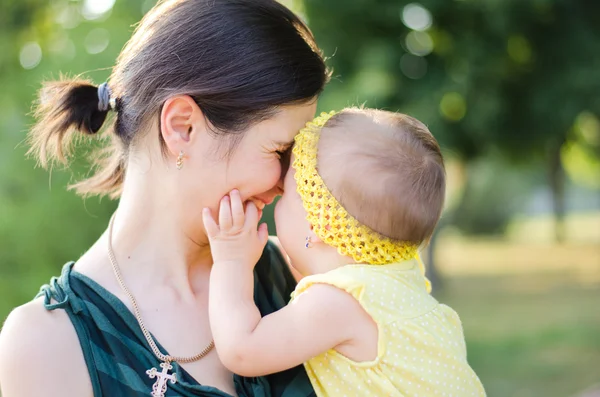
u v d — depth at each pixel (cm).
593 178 3195
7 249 490
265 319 177
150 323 174
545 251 2264
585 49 1013
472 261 2039
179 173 177
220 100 173
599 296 1353
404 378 178
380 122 193
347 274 181
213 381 174
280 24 181
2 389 156
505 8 930
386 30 956
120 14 527
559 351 905
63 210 489
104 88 186
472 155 1151
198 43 173
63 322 160
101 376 159
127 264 178
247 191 182
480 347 951
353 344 180
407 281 188
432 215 191
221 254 181
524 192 2825
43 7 643
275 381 184
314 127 190
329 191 184
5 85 557
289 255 197
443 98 970
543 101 1027
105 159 208
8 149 510
